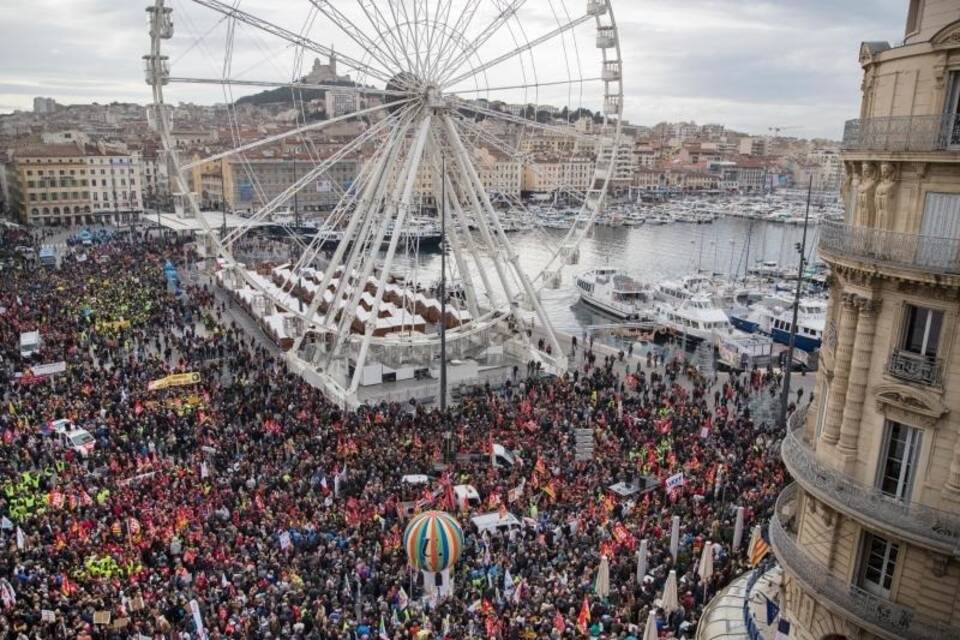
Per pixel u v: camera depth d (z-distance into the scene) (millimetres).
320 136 197750
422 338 65000
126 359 63438
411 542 30078
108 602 29078
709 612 29031
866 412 23781
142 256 115188
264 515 35906
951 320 21375
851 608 23641
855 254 23172
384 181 62000
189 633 27094
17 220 196625
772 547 27062
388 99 72188
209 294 90000
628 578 31469
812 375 71125
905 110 22469
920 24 22453
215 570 31656
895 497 23281
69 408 48125
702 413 51469
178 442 44125
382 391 61781
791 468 25938
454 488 38500
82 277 93250
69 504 36562
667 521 35719
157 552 32969
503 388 61281
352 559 32188
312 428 47156
